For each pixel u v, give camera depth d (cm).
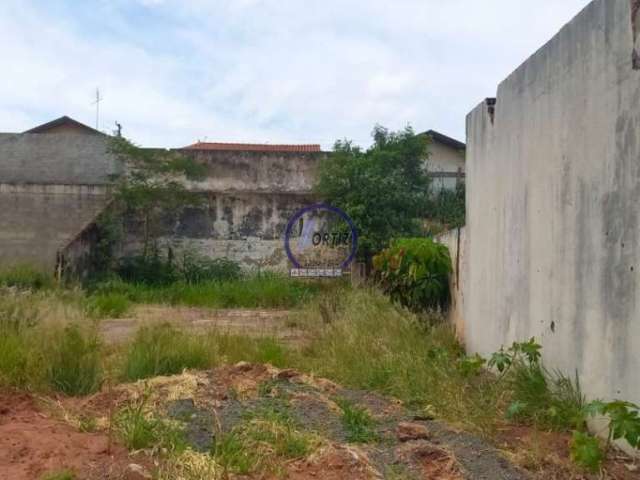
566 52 484
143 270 1677
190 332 747
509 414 464
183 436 410
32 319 671
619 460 385
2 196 1741
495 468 377
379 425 461
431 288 901
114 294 1366
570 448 386
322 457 384
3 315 657
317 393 543
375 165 1709
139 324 900
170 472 347
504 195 631
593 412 388
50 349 576
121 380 602
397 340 693
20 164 1991
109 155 2005
